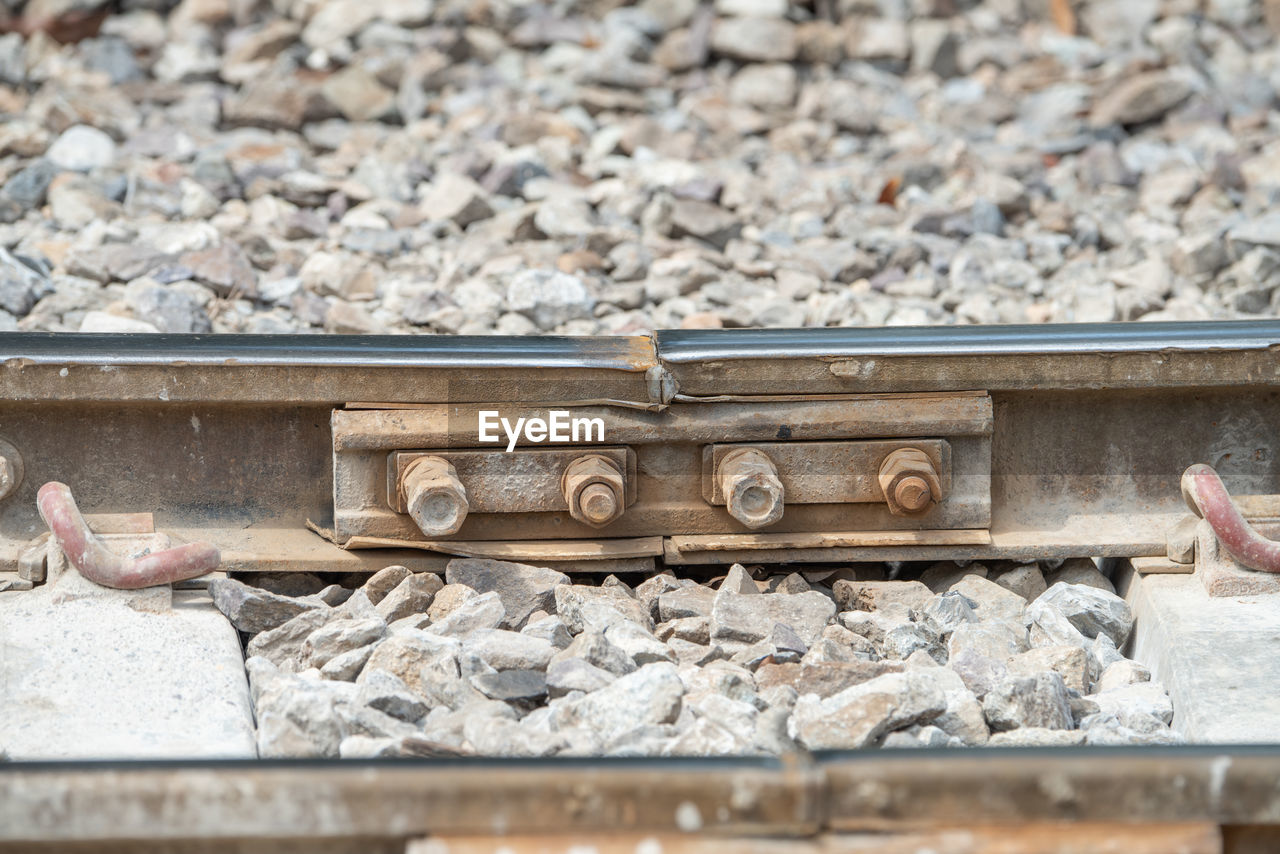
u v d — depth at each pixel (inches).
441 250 330.0
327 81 449.1
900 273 327.0
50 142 373.4
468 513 172.7
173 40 523.2
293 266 306.3
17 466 167.8
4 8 513.0
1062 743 138.4
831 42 536.7
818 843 102.1
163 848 103.9
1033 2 602.5
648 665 141.5
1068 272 333.4
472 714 136.2
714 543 175.6
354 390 167.9
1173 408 181.6
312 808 101.1
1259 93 504.4
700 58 527.5
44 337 171.0
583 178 393.7
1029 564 182.9
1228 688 150.9
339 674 150.9
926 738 136.6
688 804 101.4
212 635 154.2
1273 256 316.5
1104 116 470.9
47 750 129.3
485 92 471.2
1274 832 106.7
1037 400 180.4
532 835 101.9
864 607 174.9
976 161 414.3
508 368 168.1
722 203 374.6
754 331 179.3
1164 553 179.0
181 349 166.9
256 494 174.6
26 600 157.0
